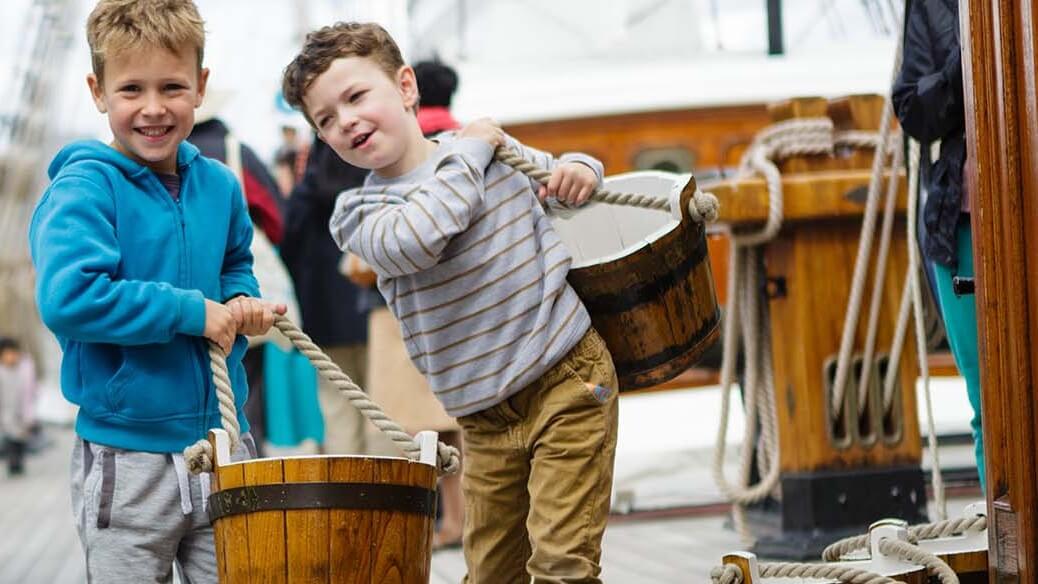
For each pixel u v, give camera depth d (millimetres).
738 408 9758
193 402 3695
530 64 10891
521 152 4340
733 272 6820
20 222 25797
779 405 6719
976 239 3766
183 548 3758
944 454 9469
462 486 4336
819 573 3615
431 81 7594
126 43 3600
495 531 4281
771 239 6691
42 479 15320
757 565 3596
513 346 4047
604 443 4055
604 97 10289
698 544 7281
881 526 3924
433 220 3926
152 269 3691
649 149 10281
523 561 4324
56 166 3760
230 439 3574
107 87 3670
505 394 4055
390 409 7863
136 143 3674
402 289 4164
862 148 6730
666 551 7074
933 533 4059
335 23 4219
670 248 4113
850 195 6512
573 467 4004
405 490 3422
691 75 10398
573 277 4129
